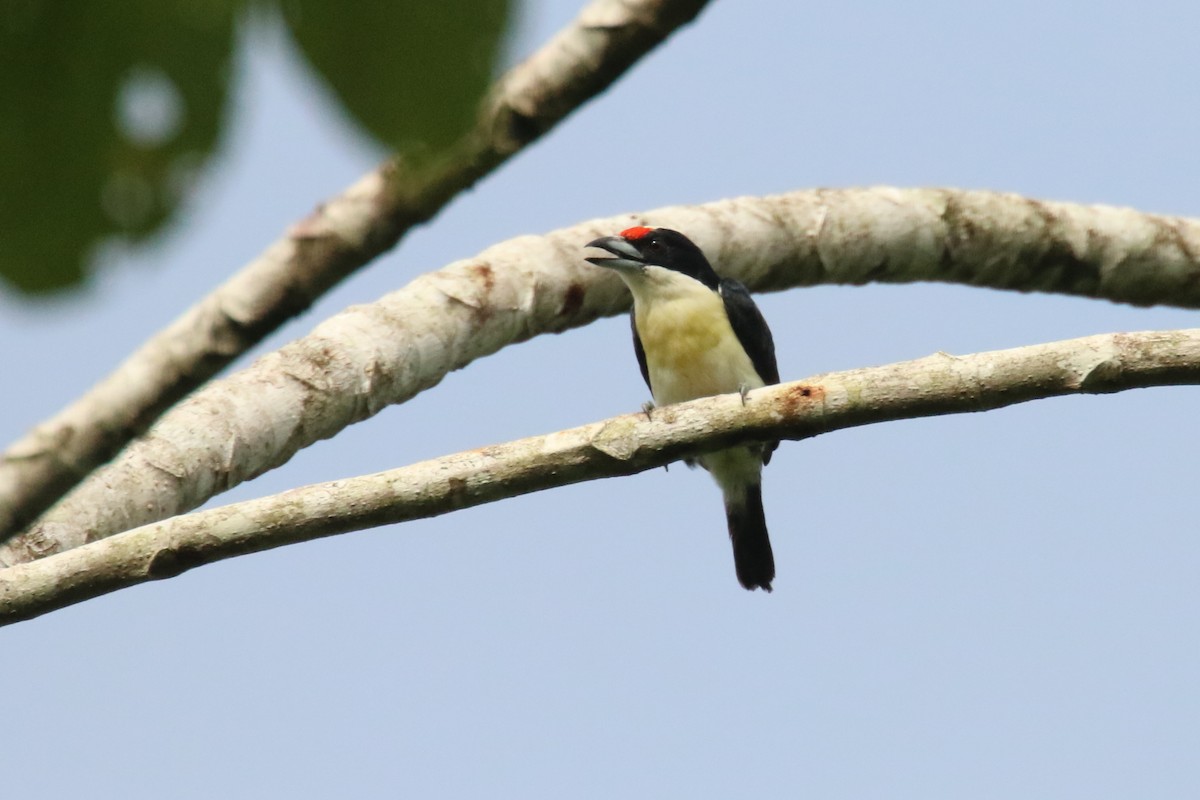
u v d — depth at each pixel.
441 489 9.23
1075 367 8.98
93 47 3.43
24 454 5.11
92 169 3.44
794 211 13.59
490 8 3.29
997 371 9.07
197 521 9.03
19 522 5.15
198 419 10.54
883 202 13.55
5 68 3.45
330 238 4.70
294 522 9.09
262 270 4.83
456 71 3.32
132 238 3.48
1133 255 13.84
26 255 3.48
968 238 13.57
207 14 3.36
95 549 8.98
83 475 5.16
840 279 13.75
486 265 12.14
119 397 5.04
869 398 9.22
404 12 3.30
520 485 9.34
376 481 9.23
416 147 3.36
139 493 10.21
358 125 3.34
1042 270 13.80
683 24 4.31
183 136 3.41
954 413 9.21
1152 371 8.91
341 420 11.11
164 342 5.04
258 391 10.81
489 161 4.48
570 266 12.62
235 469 10.60
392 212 4.64
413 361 11.41
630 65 4.36
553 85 4.36
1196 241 13.96
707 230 13.61
